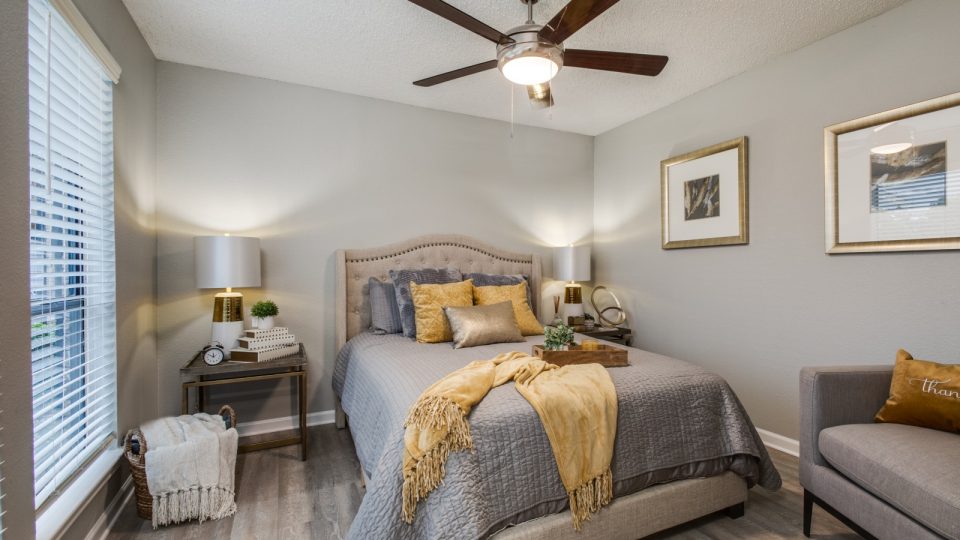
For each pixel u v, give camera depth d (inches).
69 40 62.7
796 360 101.1
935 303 79.5
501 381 67.1
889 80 85.0
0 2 43.4
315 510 78.3
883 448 60.0
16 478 45.3
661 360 83.6
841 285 93.0
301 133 122.0
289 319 120.1
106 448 76.2
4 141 43.9
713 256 121.3
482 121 148.2
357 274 126.3
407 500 52.7
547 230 159.9
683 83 120.0
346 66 110.8
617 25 90.8
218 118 112.5
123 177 82.7
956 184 76.5
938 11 78.6
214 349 94.8
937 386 64.5
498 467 56.7
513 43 73.9
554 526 58.8
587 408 63.2
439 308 109.5
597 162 167.5
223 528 72.8
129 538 69.7
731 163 115.2
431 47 101.2
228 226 113.5
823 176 95.5
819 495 69.6
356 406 85.8
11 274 44.8
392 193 134.0
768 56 104.3
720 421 74.3
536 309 151.6
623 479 64.6
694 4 83.5
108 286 77.2
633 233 150.2
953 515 48.6
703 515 71.5
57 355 62.0
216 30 93.7
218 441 77.5
